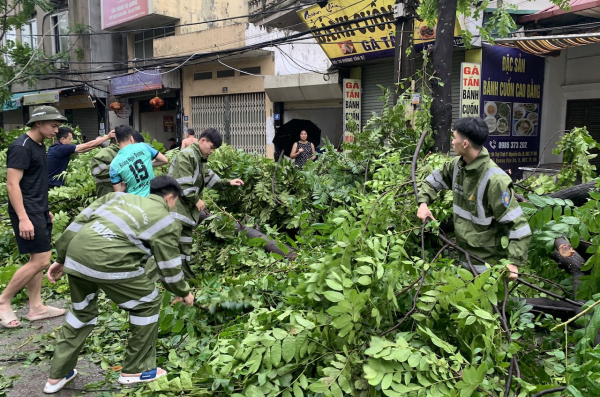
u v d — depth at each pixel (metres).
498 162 9.44
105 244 2.79
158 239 2.87
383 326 2.52
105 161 5.27
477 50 8.95
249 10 16.70
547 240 2.98
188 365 3.09
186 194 4.42
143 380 2.96
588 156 4.96
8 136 9.64
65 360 2.94
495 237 3.05
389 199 3.27
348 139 7.64
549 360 2.65
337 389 2.11
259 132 13.74
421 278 2.64
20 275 3.99
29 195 3.91
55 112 3.92
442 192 4.05
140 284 2.91
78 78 18.47
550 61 9.61
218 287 3.80
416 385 2.10
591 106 9.05
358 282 2.36
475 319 2.26
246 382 2.39
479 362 2.34
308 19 11.04
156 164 5.33
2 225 6.05
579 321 2.48
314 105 12.48
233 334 3.00
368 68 11.23
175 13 15.76
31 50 16.08
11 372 3.27
